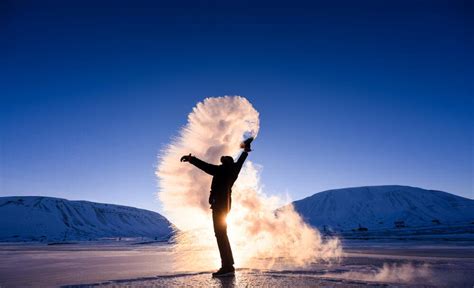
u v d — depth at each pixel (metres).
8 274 5.07
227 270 4.13
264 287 3.16
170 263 6.58
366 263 5.89
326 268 4.88
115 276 4.37
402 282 3.48
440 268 4.96
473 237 27.72
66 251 15.55
